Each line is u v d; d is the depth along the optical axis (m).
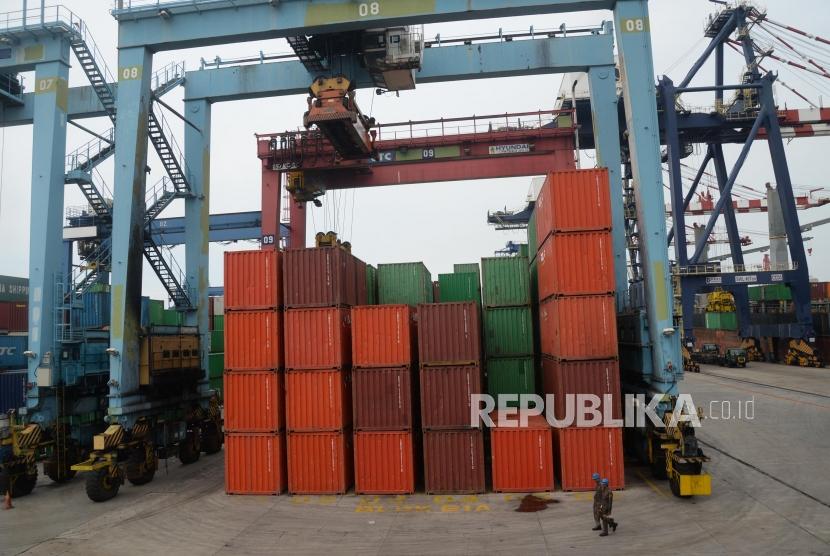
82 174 24.16
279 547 13.78
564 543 13.21
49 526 16.25
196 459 25.34
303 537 14.42
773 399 36.03
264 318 19.02
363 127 27.27
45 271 22.39
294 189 34.41
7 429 20.78
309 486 18.36
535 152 33.81
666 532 13.62
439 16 21.33
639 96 20.16
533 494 17.27
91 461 19.03
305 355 18.64
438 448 17.88
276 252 19.28
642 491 17.17
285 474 18.98
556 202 18.00
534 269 25.00
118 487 19.61
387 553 13.17
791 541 12.66
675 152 54.69
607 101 26.23
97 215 26.69
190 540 14.48
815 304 65.62
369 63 25.27
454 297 24.50
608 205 17.80
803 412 30.86
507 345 21.11
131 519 16.58
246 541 14.27
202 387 26.42
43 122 23.33
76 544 14.51
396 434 18.06
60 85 23.78
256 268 19.23
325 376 18.52
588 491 17.23
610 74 26.33
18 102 28.48
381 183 35.50
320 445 18.39
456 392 17.92
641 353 19.86
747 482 17.73
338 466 18.27
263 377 18.81
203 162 27.64
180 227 52.38
